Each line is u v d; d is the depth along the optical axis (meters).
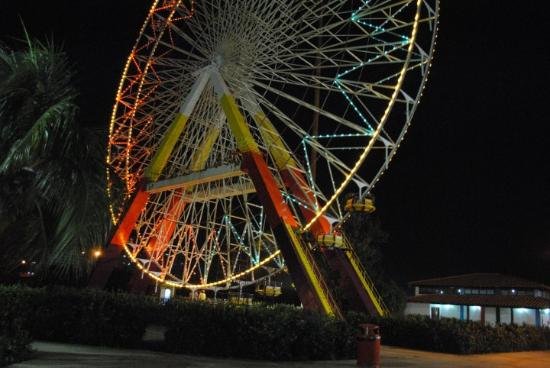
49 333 14.58
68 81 11.42
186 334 13.27
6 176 10.67
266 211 22.98
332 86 23.34
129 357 12.06
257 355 13.04
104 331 14.08
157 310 13.84
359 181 21.88
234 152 25.94
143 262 31.28
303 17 24.42
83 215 10.79
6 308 14.27
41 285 17.05
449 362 15.20
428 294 45.69
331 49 23.58
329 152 22.92
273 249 30.92
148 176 29.56
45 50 11.41
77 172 10.79
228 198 31.86
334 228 23.78
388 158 21.30
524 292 42.53
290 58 24.70
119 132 28.86
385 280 35.53
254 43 26.03
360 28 23.02
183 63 29.31
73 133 10.70
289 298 37.44
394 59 21.64
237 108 25.97
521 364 16.05
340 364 13.16
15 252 11.55
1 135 10.67
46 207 11.43
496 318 40.69
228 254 31.55
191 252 32.91
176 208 32.03
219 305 13.80
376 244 35.34
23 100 10.88
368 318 20.44
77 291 15.32
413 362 14.60
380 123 20.84
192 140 30.25
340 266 24.00
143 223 31.47
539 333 22.66
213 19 28.06
